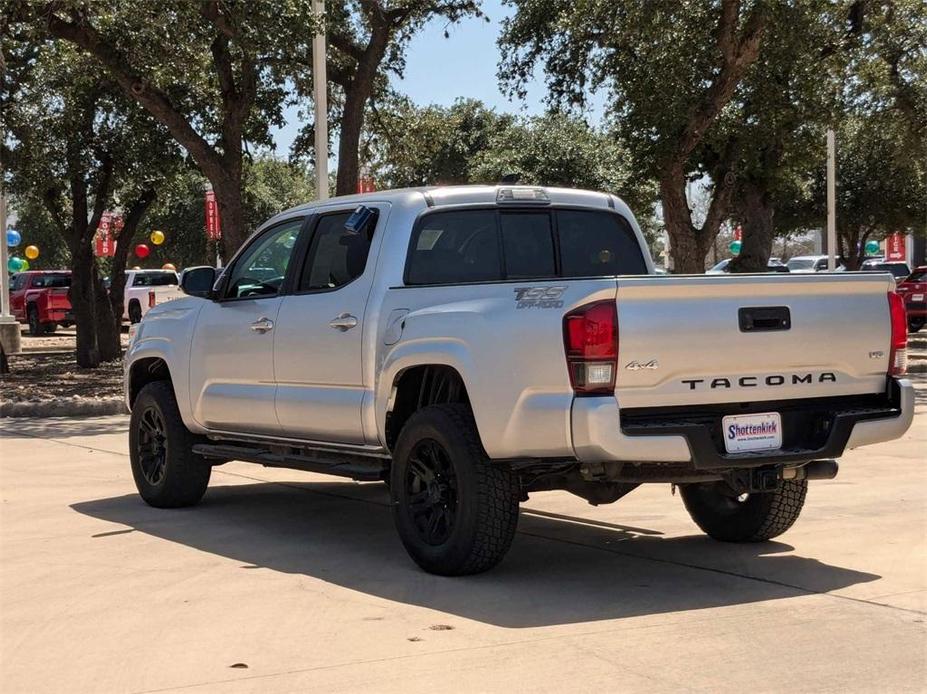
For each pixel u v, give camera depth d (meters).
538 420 5.95
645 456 5.85
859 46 20.09
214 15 16.19
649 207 40.09
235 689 4.70
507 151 41.44
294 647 5.27
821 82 19.64
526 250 7.71
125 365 9.57
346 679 4.80
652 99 18.47
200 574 6.76
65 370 23.48
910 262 55.81
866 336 6.54
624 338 5.83
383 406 6.97
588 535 7.84
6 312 27.84
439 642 5.32
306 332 7.61
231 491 9.96
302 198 56.91
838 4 19.33
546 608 5.91
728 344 6.08
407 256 7.24
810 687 4.66
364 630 5.53
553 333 5.91
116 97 22.25
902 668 4.89
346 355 7.28
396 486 6.79
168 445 8.89
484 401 6.18
